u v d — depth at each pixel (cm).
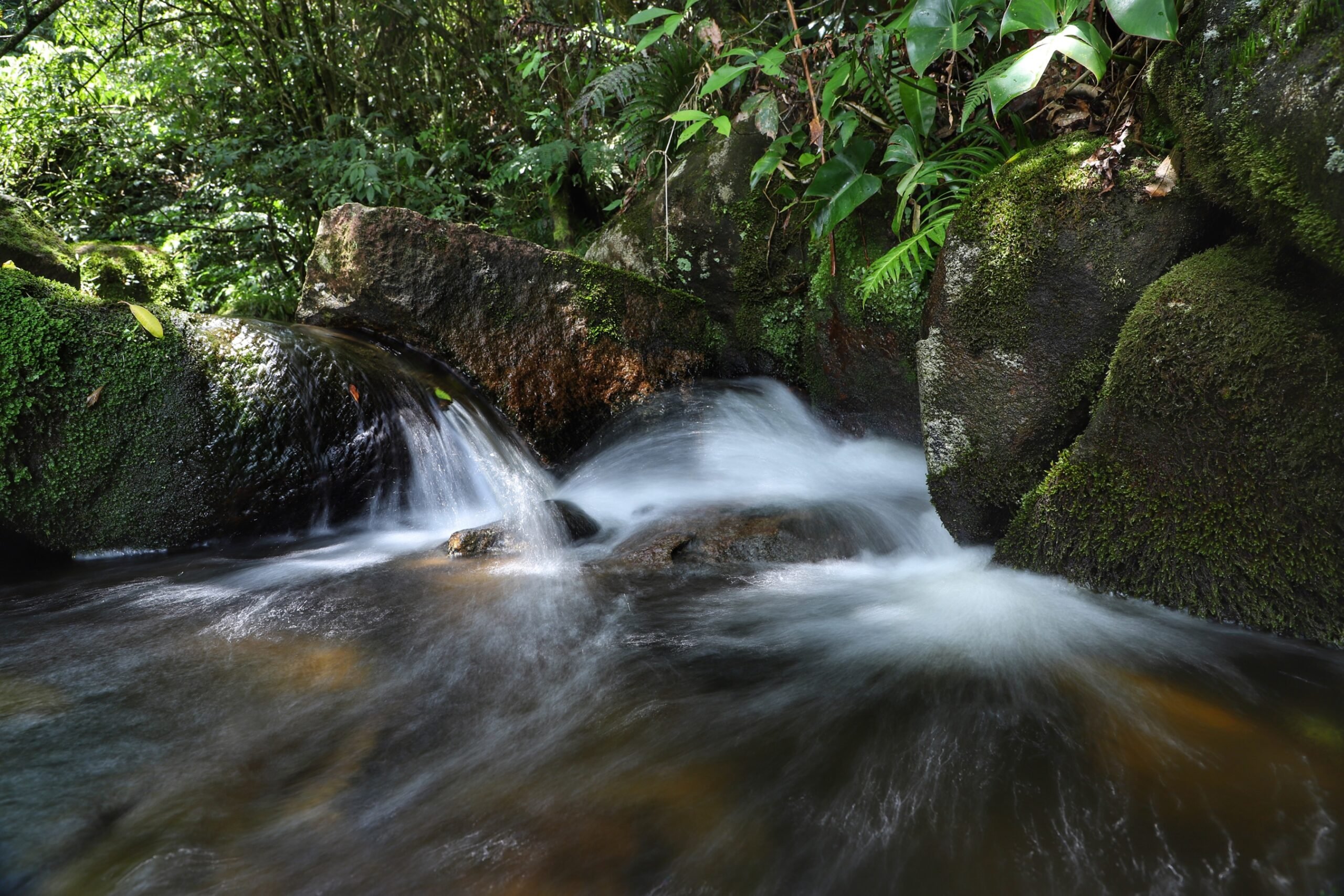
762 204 439
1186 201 211
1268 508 195
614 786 158
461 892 130
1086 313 225
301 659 221
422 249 383
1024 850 135
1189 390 198
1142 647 201
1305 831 135
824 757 165
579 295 410
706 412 420
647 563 294
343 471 358
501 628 241
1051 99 296
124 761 169
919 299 369
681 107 453
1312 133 167
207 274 645
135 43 758
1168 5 183
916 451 393
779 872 132
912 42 260
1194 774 152
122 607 265
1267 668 187
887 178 356
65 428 314
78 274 460
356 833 145
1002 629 218
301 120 739
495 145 700
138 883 132
